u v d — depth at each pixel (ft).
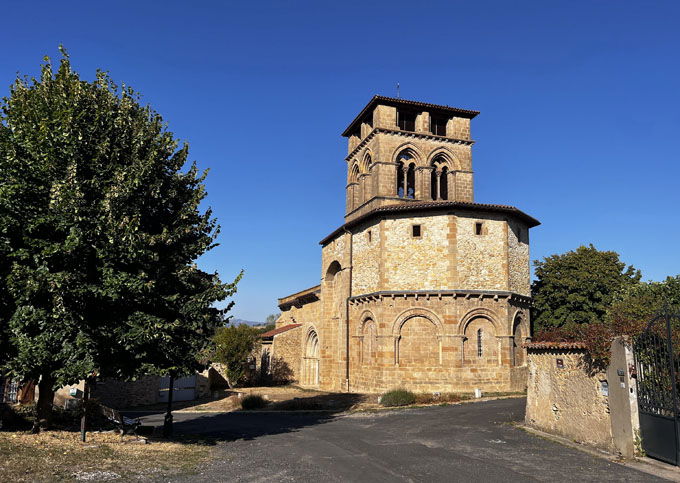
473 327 98.89
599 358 45.27
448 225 100.22
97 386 101.30
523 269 108.47
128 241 43.09
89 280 43.11
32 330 41.70
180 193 53.21
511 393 94.84
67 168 42.14
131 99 52.39
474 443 50.06
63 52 48.11
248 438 57.36
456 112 135.44
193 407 103.35
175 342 49.44
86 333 41.22
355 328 112.06
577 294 115.24
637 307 55.93
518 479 36.58
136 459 41.37
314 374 146.72
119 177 44.29
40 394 50.96
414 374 97.91
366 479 36.96
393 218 104.63
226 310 55.01
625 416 42.52
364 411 81.66
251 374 158.92
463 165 134.92
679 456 37.93
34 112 43.78
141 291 44.34
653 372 40.63
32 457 38.14
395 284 101.86
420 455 45.16
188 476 37.32
